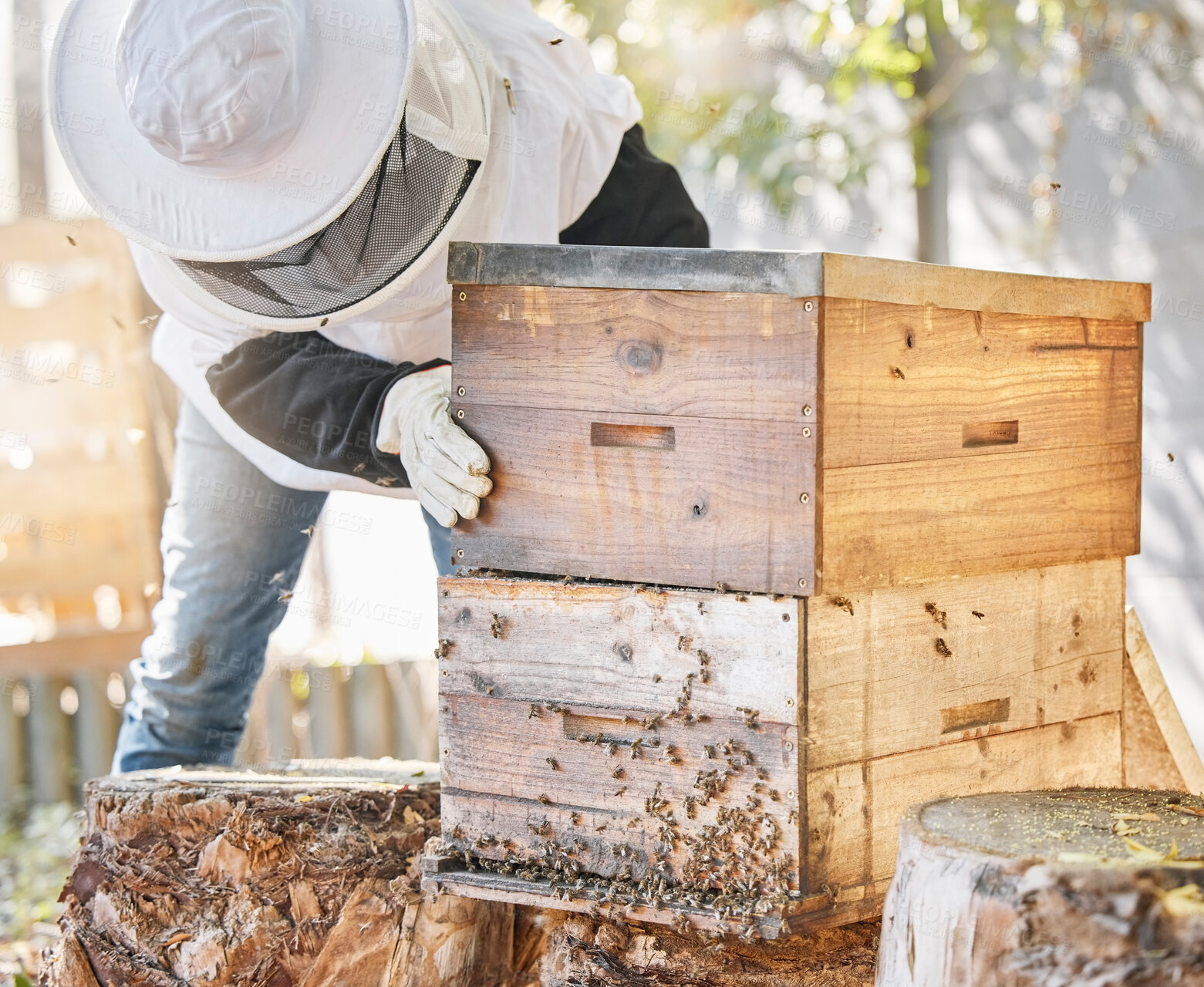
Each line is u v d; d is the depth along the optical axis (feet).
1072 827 5.81
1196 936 4.94
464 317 7.23
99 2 7.59
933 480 6.80
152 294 9.31
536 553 7.11
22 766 18.26
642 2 18.10
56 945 8.53
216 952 7.78
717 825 6.44
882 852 6.64
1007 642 7.36
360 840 8.10
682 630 6.52
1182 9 13.41
